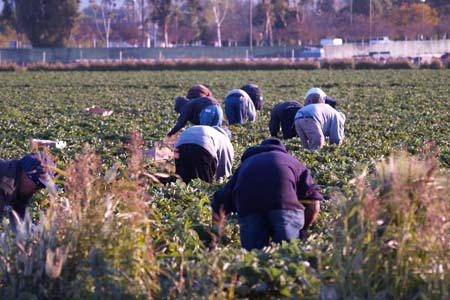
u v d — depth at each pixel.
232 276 19.34
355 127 69.12
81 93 130.25
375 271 18.42
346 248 18.56
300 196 23.70
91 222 19.36
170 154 44.97
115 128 70.19
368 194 19.06
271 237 23.83
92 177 20.36
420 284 18.25
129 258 18.91
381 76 167.88
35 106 102.06
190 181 36.69
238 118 63.47
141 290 18.53
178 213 30.39
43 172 21.34
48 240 19.47
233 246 26.56
